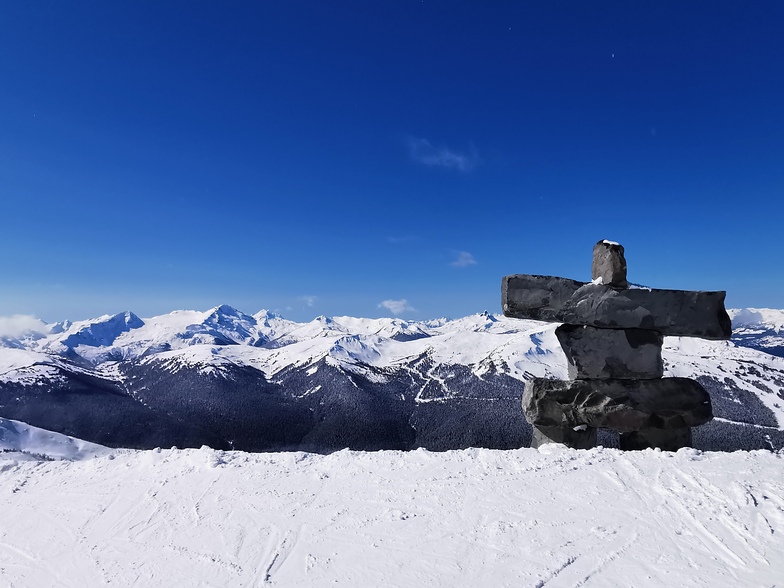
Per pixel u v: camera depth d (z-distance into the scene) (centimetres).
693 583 656
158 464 1371
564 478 1051
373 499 1023
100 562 866
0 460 1523
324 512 982
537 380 1439
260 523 959
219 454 1393
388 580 726
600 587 664
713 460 1102
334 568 774
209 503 1075
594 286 1380
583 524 844
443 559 768
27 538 982
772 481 953
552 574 702
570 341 1406
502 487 1025
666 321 1375
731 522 811
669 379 1399
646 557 730
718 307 1384
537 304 1379
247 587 745
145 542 924
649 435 1375
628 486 988
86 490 1220
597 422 1368
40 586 811
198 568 813
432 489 1046
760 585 642
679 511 867
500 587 682
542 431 1436
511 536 820
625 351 1397
